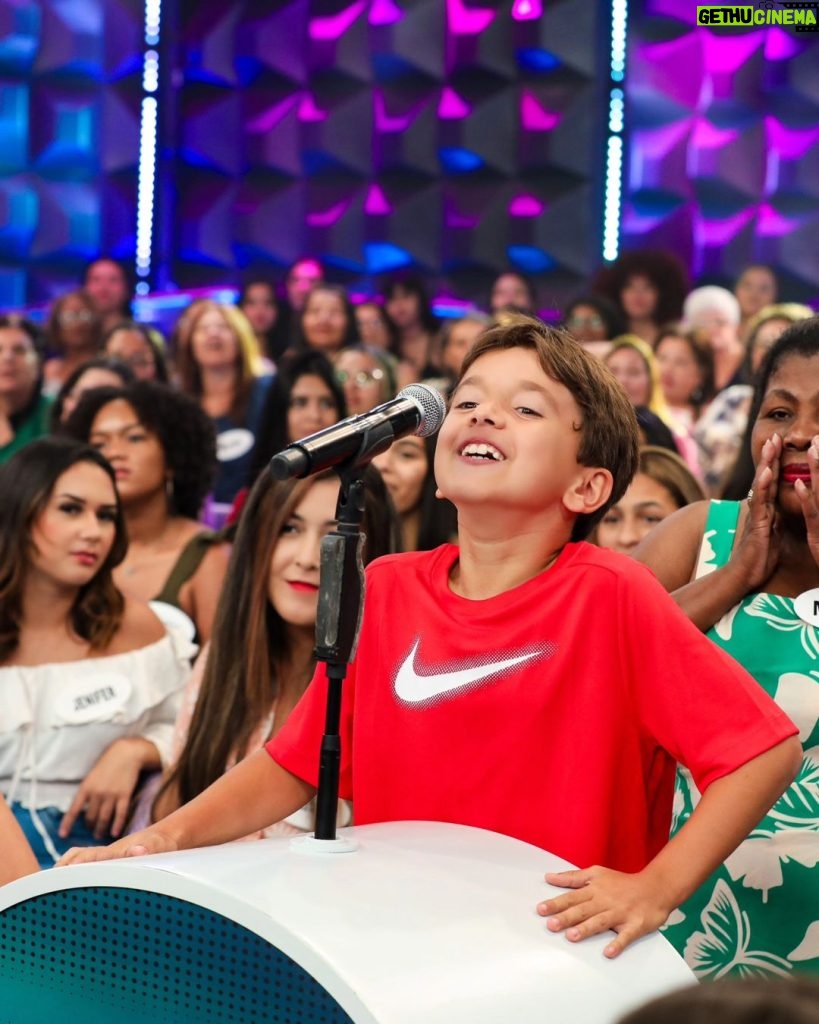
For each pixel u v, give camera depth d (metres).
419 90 18.09
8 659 6.31
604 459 3.53
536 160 17.69
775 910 3.94
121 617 6.52
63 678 6.28
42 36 18.61
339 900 2.59
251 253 18.56
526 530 3.46
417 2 18.03
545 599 3.36
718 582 4.07
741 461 4.96
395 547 5.76
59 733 6.18
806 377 4.06
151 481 8.55
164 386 8.83
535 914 2.76
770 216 17.16
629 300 14.60
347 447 2.98
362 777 3.46
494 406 3.43
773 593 4.11
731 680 3.24
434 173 18.08
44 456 6.36
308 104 18.45
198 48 18.55
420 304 15.73
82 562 6.30
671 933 4.06
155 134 18.64
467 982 2.46
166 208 18.64
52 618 6.40
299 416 9.50
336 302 14.50
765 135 17.11
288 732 3.59
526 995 2.51
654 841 3.51
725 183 17.20
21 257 18.62
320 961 2.37
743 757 3.15
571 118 17.52
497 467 3.38
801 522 4.07
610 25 17.39
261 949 2.47
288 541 5.54
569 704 3.30
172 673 6.53
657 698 3.27
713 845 3.05
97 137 18.67
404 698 3.40
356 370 11.34
